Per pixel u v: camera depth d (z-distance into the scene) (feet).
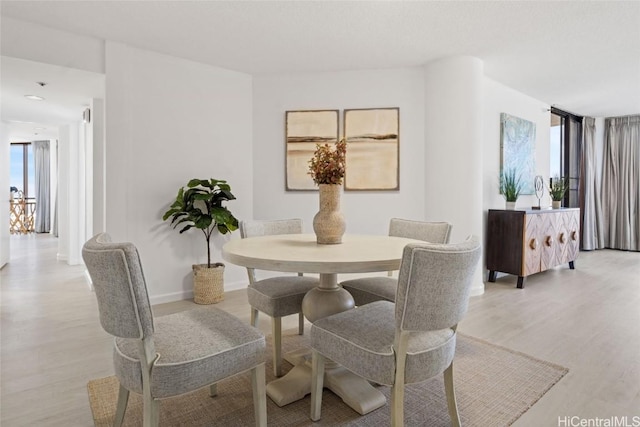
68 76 10.77
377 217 13.28
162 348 4.35
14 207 31.22
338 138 13.28
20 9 8.84
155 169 11.45
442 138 12.34
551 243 14.82
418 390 6.36
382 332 4.88
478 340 8.55
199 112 12.28
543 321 9.86
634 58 12.21
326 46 11.08
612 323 9.71
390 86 13.07
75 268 16.44
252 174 13.52
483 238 14.28
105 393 6.17
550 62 12.60
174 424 5.41
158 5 8.67
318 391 5.49
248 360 4.69
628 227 21.88
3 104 14.11
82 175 16.94
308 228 13.44
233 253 5.68
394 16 9.25
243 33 10.15
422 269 4.17
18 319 9.82
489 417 5.60
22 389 6.32
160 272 11.62
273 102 13.44
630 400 6.07
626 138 21.89
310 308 6.75
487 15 9.23
